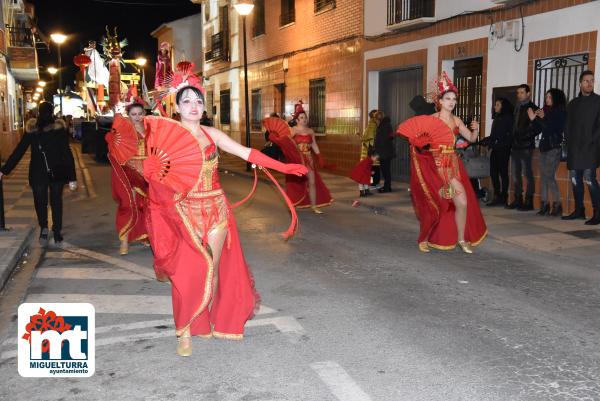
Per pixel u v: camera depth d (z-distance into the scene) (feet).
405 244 26.22
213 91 100.48
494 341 14.75
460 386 12.28
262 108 75.66
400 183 47.80
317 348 14.32
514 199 35.24
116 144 20.84
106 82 100.12
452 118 23.29
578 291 19.01
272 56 71.20
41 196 25.98
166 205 13.01
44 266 22.56
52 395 12.05
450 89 22.84
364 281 20.18
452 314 16.76
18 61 79.71
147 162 12.89
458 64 41.01
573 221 29.68
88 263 22.99
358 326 15.79
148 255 24.21
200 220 13.20
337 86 55.83
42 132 25.61
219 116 97.25
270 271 21.57
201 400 11.76
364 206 37.04
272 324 15.96
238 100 86.22
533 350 14.20
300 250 25.03
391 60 47.32
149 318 16.53
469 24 38.60
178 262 13.25
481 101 38.09
